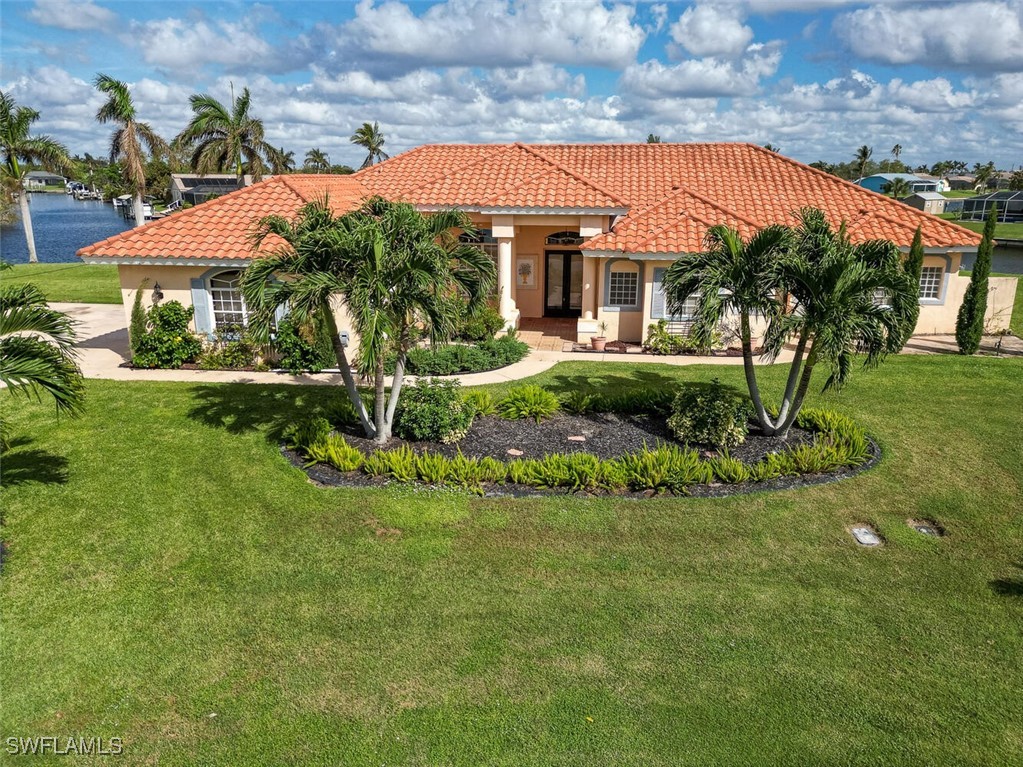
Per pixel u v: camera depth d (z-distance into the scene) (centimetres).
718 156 2630
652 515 989
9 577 834
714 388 1283
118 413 1394
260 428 1313
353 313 1009
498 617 771
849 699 655
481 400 1400
